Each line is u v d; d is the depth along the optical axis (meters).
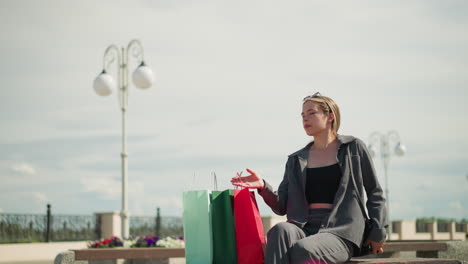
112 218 19.52
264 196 3.62
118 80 13.15
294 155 3.68
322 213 3.46
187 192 3.70
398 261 3.21
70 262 6.22
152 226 20.59
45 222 17.64
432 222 31.23
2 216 16.34
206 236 3.59
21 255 16.16
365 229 3.50
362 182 3.52
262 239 3.53
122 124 13.11
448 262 3.14
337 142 3.59
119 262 7.78
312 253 3.14
